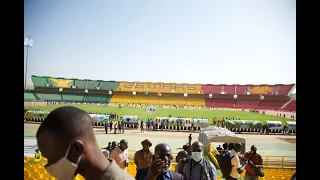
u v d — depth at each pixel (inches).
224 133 410.9
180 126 905.5
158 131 862.5
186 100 1617.9
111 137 727.7
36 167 365.7
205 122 906.7
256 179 281.1
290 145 700.7
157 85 1704.0
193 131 887.1
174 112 1344.7
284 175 415.5
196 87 1700.3
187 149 302.0
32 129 756.6
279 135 863.1
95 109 1311.5
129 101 1599.4
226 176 226.1
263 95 1593.3
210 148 459.8
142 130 856.3
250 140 771.4
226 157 226.5
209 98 1619.1
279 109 1530.5
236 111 1424.7
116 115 1180.5
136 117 914.7
